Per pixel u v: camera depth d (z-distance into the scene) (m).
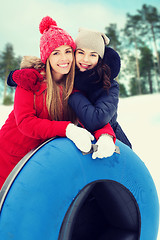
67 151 1.21
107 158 1.28
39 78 1.43
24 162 1.22
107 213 1.41
